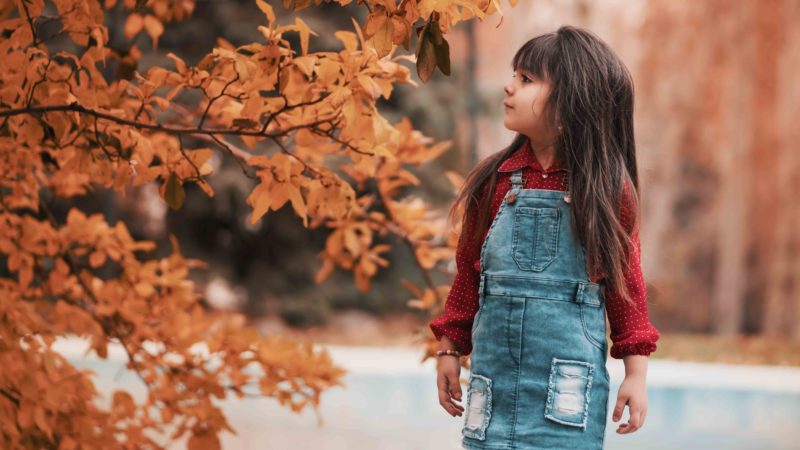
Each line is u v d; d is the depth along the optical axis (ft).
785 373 31.65
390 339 42.75
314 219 11.82
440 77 50.83
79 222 11.08
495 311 7.52
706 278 76.07
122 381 27.22
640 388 7.42
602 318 7.50
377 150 8.02
